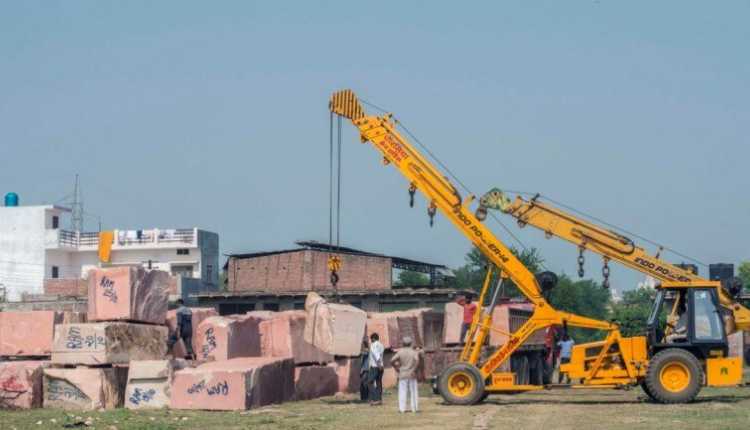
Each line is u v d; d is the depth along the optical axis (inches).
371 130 1071.0
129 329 990.4
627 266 1141.7
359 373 1246.9
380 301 2215.8
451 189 1049.5
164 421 839.1
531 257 2989.7
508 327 1311.5
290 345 1125.7
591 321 1013.8
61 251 3228.3
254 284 2394.2
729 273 1296.8
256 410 948.0
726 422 794.8
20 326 1026.7
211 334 1074.7
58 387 957.8
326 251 2353.6
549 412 917.2
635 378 996.6
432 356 1409.9
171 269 3154.5
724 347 992.2
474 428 776.3
